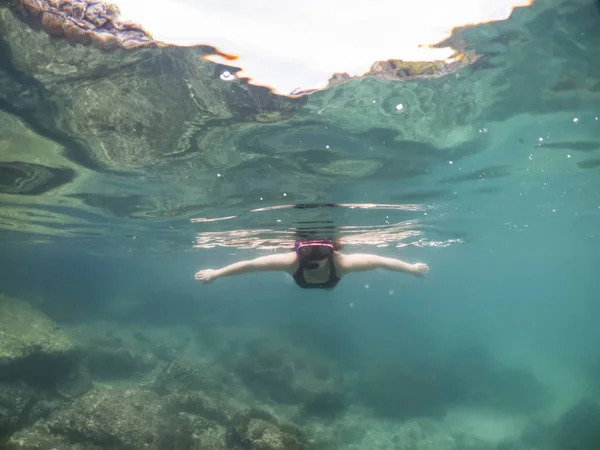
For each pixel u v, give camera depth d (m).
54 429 13.46
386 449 17.88
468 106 7.95
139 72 6.68
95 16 5.61
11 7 5.39
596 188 14.84
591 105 8.06
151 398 15.46
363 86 7.13
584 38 6.23
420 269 6.57
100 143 9.23
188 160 10.05
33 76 6.77
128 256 39.22
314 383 22.36
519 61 6.71
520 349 46.22
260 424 14.03
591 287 130.88
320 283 6.43
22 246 32.50
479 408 23.45
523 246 36.28
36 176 11.80
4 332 18.27
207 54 6.29
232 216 15.18
